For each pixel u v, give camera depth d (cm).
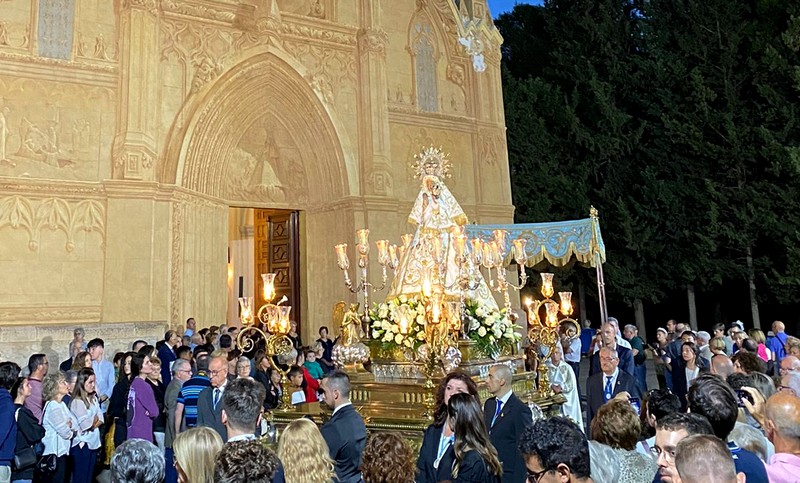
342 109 1967
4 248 1409
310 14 1961
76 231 1492
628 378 789
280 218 2120
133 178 1534
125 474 339
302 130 1942
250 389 471
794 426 352
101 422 852
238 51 1773
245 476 313
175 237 1603
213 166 1755
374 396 854
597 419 429
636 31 2814
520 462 539
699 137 2384
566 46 2922
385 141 1994
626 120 2650
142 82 1587
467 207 2191
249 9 1817
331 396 563
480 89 2288
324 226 1972
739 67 2436
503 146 2309
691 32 2602
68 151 1512
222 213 1795
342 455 531
